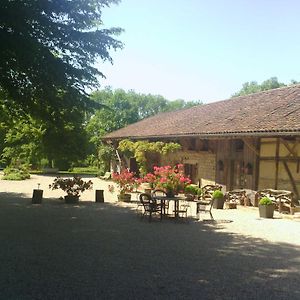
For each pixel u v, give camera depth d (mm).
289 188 14211
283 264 7289
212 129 17359
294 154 14039
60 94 10078
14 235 9086
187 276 6328
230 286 5906
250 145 15539
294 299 5453
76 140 15516
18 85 9516
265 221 12352
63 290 5449
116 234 9633
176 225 11258
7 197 16828
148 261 7180
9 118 13875
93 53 9711
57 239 8812
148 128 27281
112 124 50562
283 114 15141
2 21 7480
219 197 15141
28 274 6141
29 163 35500
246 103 20891
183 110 30422
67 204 15086
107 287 5645
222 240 9344
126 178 16625
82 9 9000
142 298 5246
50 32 8609
